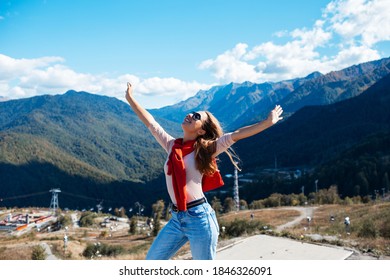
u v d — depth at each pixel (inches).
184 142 135.6
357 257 247.3
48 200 6801.2
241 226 636.7
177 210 133.0
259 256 247.3
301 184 4101.9
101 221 3986.2
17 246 1136.2
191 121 132.8
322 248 266.8
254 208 2807.6
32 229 3619.6
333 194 2701.8
